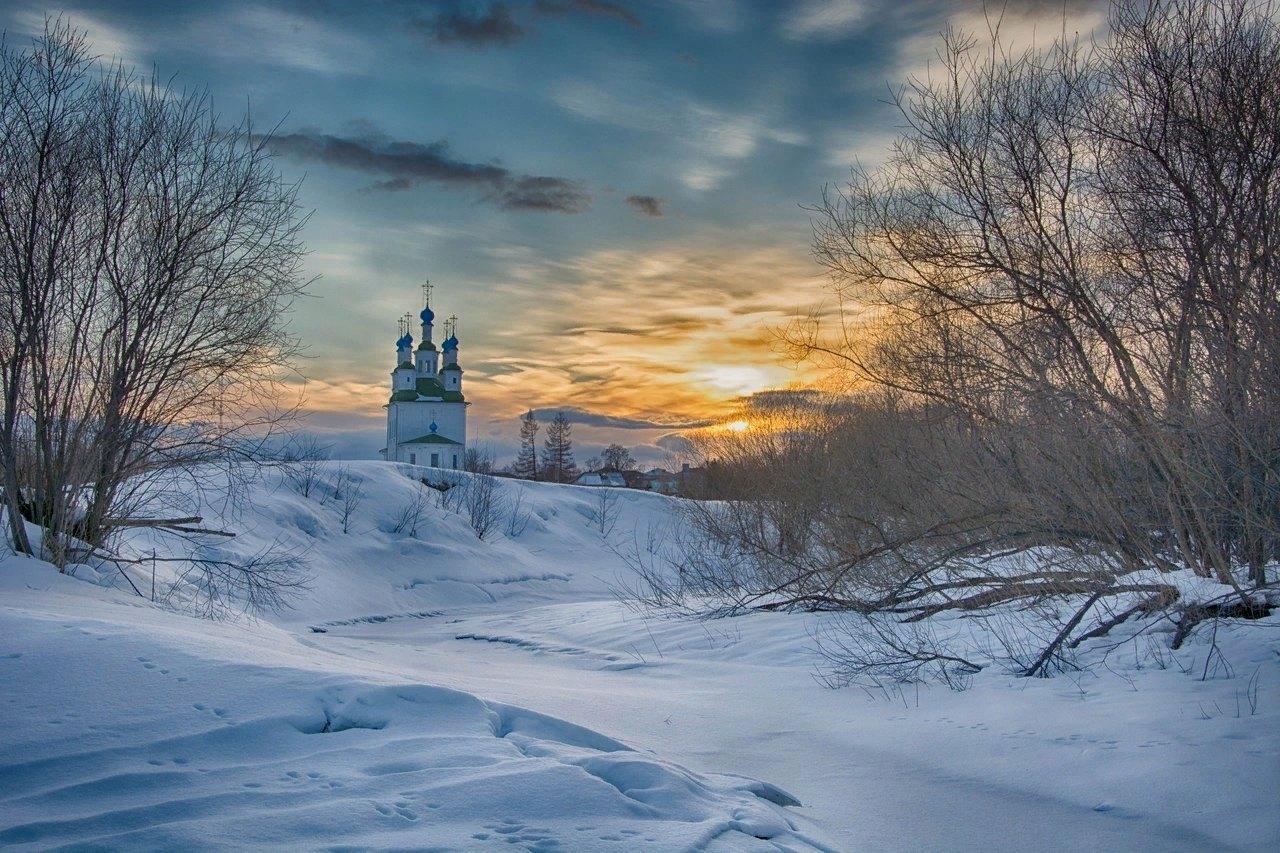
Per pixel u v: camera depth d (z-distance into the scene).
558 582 38.44
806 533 19.75
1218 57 11.02
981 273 12.52
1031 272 12.27
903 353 14.21
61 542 13.91
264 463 17.00
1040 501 12.71
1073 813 6.10
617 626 18.11
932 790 6.64
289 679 6.25
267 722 5.61
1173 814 5.95
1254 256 10.55
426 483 44.44
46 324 14.07
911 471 16.31
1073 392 11.86
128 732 5.34
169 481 17.14
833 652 12.70
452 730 5.84
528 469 114.38
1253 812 5.79
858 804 6.33
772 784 6.53
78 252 14.34
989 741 7.72
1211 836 5.62
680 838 4.54
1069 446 12.22
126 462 15.20
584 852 4.29
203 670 6.30
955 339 13.34
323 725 5.80
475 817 4.60
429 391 99.75
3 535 13.70
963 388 13.37
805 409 24.94
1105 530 12.18
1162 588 10.41
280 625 23.80
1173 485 11.07
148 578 15.32
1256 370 10.47
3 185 13.77
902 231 13.11
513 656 16.16
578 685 11.15
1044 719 8.10
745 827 4.94
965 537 14.62
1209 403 10.68
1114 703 8.22
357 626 24.91
